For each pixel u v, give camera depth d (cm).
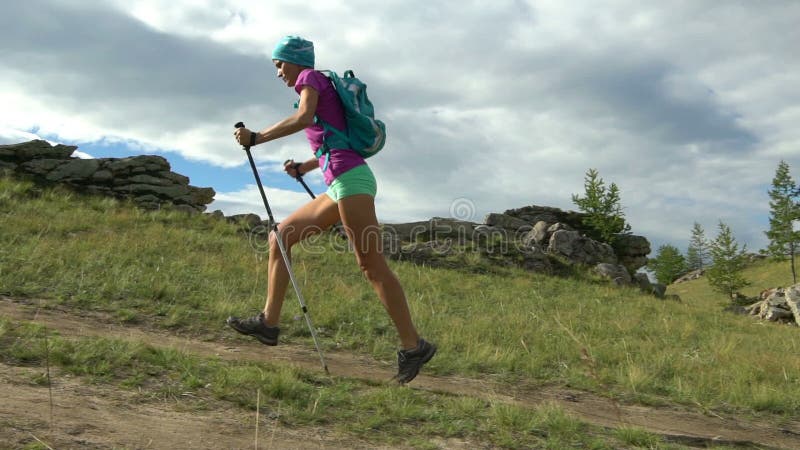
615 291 1884
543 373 679
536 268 2075
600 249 2353
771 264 6512
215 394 353
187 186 2053
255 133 404
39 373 340
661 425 498
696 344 1074
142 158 2012
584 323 1155
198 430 292
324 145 402
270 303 429
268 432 309
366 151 406
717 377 741
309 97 390
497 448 339
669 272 7519
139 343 429
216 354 540
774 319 2114
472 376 624
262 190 426
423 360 430
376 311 940
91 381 343
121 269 915
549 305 1408
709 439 445
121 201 1845
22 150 1858
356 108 397
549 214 2745
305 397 378
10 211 1359
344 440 317
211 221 1808
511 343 834
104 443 252
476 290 1496
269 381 387
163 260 1045
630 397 614
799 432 546
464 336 820
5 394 293
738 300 4988
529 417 402
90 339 432
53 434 251
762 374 794
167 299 796
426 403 415
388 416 366
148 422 292
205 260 1127
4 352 368
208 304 798
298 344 691
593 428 417
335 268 1433
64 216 1404
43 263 856
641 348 926
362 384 449
